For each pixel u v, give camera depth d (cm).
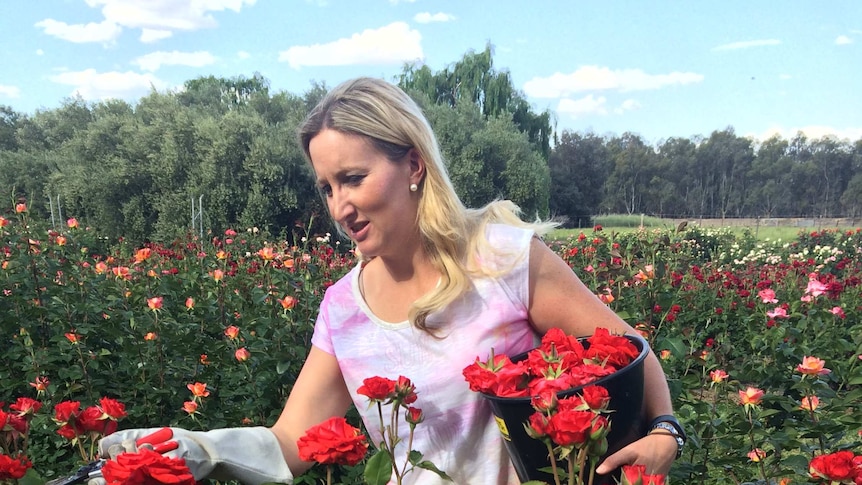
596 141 7469
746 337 468
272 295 384
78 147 2373
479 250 126
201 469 119
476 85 3534
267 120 2664
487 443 127
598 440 91
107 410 141
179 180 2205
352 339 134
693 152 7781
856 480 122
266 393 298
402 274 130
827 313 477
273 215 2109
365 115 120
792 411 248
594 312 128
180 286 429
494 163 2675
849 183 6569
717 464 232
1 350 355
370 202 121
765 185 7131
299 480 240
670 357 289
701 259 1291
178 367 329
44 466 288
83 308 356
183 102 3095
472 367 111
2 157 2775
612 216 6306
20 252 398
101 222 2219
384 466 104
